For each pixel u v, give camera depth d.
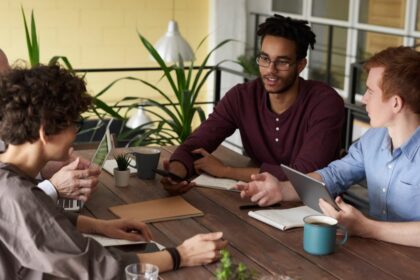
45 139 1.86
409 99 2.38
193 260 2.09
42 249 1.80
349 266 2.13
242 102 3.25
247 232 2.39
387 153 2.55
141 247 2.21
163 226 2.43
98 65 8.20
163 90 8.52
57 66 1.89
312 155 2.99
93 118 6.70
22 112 1.81
